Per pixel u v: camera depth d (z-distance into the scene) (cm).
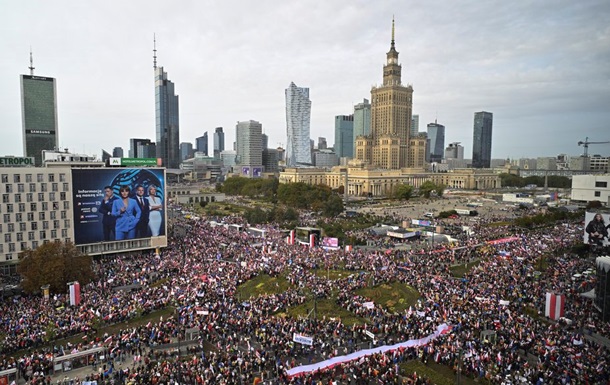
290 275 10181
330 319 7731
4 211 11831
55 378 5972
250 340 7006
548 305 7725
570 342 6606
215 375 5678
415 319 7469
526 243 14162
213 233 16738
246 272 10450
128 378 5628
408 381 5612
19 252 12062
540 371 5622
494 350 6284
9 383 5647
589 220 13538
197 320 7600
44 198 12419
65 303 8556
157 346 6756
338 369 6034
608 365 5750
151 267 11300
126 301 8506
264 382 5650
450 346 6353
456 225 19338
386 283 9738
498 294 8756
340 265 11456
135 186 13888
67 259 10062
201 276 10119
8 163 13475
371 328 7325
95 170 13175
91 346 6681
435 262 11869
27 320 7562
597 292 8188
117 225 13638
